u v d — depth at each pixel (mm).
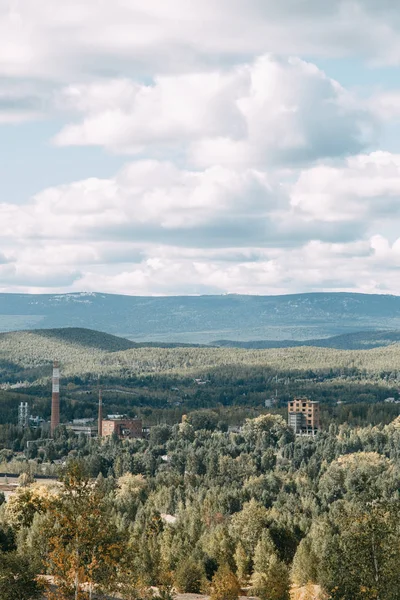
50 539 185500
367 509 191000
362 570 182250
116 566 195625
